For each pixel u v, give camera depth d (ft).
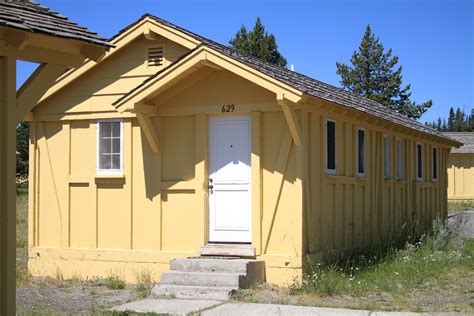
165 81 37.86
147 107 39.65
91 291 37.11
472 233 63.52
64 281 41.11
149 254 40.81
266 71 35.32
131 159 42.04
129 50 42.83
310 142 38.04
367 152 47.60
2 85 22.84
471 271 40.09
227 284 34.78
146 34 41.50
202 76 39.40
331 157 41.11
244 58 40.27
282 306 30.86
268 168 37.88
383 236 48.57
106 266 41.93
